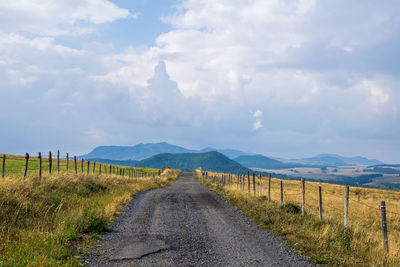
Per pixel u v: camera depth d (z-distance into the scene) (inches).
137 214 510.6
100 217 385.1
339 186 1712.6
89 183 710.5
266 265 257.6
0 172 919.0
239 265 255.8
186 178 2608.3
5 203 365.1
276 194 1061.1
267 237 359.9
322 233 358.9
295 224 415.5
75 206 470.6
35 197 436.5
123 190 821.2
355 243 322.7
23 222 334.6
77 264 233.3
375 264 265.4
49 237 284.0
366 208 792.3
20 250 236.4
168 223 439.5
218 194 909.8
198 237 356.2
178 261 261.4
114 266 240.5
